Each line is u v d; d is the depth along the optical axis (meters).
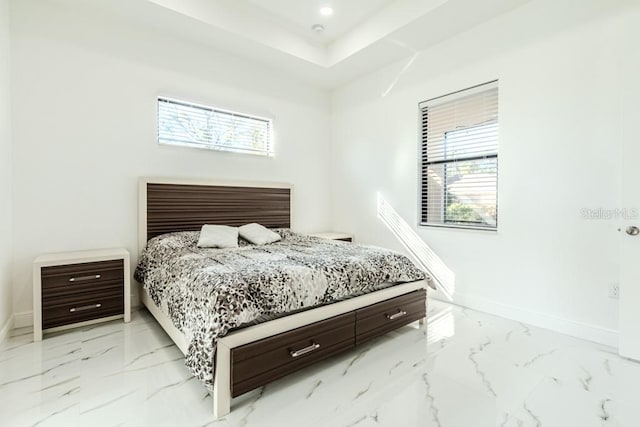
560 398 1.71
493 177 3.03
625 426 1.49
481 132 3.11
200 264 2.20
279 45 3.53
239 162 3.85
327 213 4.79
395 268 2.55
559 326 2.58
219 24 3.09
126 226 3.09
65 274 2.47
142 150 3.16
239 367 1.62
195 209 3.45
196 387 1.80
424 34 3.19
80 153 2.84
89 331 2.54
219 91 3.62
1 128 2.33
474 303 3.14
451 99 3.29
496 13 2.85
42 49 2.66
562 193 2.54
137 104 3.12
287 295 1.89
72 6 2.77
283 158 4.25
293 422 1.54
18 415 1.55
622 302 2.17
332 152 4.76
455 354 2.22
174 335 2.14
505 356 2.18
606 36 2.30
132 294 3.12
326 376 1.95
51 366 2.01
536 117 2.67
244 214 3.83
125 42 3.04
